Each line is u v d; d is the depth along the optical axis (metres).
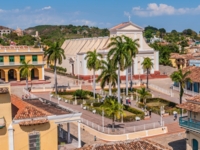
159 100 60.28
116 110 40.31
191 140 33.53
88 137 40.69
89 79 81.88
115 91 68.69
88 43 92.81
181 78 51.69
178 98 62.56
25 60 78.94
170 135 41.97
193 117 33.59
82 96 62.19
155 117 49.38
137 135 40.44
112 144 25.81
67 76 88.88
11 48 79.25
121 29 84.50
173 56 110.69
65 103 58.69
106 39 87.12
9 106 28.53
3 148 28.39
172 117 49.50
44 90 68.12
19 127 28.86
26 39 174.00
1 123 27.89
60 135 39.12
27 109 30.62
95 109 51.66
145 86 73.38
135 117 47.25
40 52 80.31
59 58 63.91
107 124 45.03
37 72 83.00
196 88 64.19
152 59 82.06
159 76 87.31
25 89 66.62
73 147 34.66
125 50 53.72
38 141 29.88
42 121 29.44
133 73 85.19
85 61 82.19
